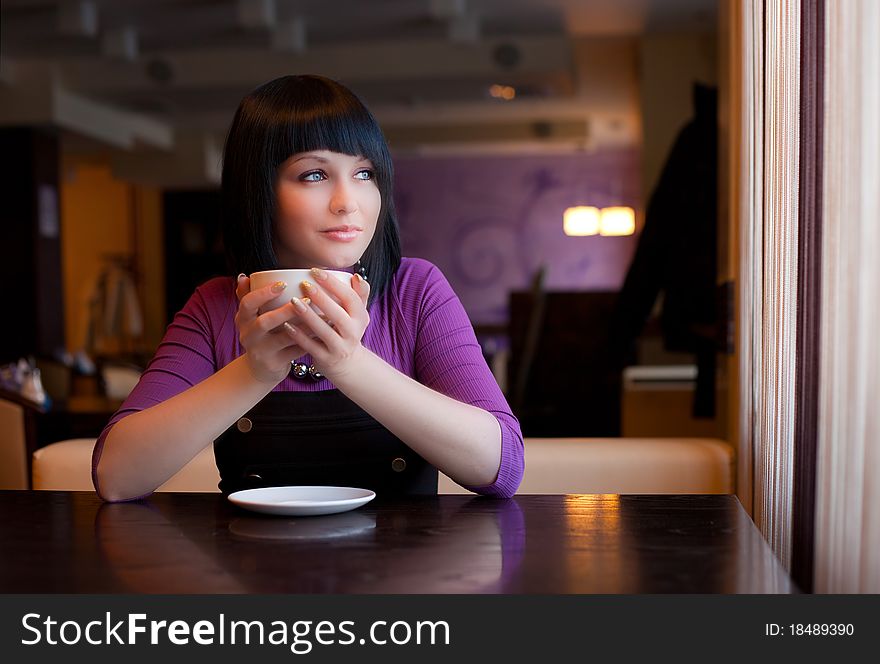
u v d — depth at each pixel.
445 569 0.84
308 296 1.05
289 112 1.22
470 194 12.52
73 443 1.86
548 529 1.01
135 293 12.12
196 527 1.03
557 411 4.97
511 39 7.40
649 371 4.79
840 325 1.14
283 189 1.24
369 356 1.12
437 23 7.03
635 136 11.39
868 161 1.06
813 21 1.29
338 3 6.54
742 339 1.76
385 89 8.06
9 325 8.55
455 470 1.19
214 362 1.36
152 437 1.16
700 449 1.79
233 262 1.31
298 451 1.31
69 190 12.64
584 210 11.51
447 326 1.36
